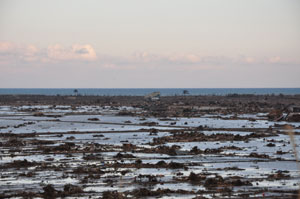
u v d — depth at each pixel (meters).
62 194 92.62
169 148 153.38
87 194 93.31
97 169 117.88
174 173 114.19
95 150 151.88
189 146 161.75
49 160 133.62
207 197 89.88
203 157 138.62
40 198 90.75
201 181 105.00
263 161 130.75
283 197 88.88
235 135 189.38
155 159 135.50
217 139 179.75
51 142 173.75
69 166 124.06
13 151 151.75
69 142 171.50
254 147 158.50
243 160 132.88
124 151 150.50
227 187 98.19
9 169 120.25
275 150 151.12
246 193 92.81
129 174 113.44
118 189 97.44
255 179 106.06
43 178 109.38
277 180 105.00
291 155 140.75
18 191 96.56
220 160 133.25
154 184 102.50
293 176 109.31
